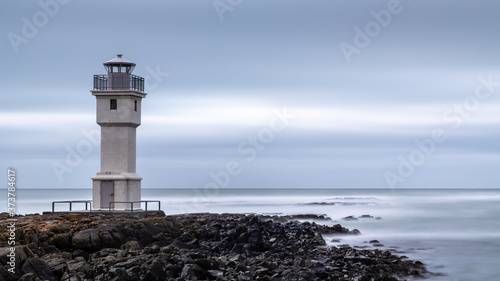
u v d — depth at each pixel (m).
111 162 41.03
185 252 27.09
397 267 33.09
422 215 81.69
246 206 108.38
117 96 40.88
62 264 21.64
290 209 98.00
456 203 123.12
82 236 27.48
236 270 25.77
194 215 53.16
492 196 184.88
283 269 27.39
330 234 50.41
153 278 22.48
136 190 41.44
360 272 28.41
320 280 25.98
